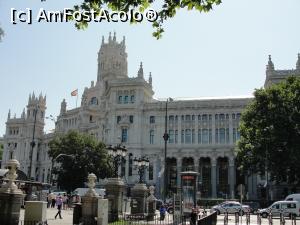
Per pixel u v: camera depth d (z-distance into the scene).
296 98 68.31
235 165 106.88
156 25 14.41
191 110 112.88
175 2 13.73
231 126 109.00
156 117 114.50
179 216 34.69
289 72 102.62
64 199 64.88
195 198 36.78
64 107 160.75
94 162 94.25
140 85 115.56
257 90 73.19
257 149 68.81
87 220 29.33
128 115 115.25
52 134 155.25
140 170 51.25
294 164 65.69
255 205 72.38
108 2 13.57
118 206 37.38
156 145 112.50
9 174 25.11
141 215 38.41
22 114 168.75
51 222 35.94
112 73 145.12
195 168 108.44
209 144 109.38
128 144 112.75
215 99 112.44
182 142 111.75
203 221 24.00
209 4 13.55
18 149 165.00
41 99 168.88
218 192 108.56
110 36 156.75
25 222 24.05
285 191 95.81
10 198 24.17
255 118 71.62
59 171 94.69
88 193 29.92
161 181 108.50
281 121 67.25
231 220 48.25
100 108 133.38
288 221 48.31
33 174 156.75
